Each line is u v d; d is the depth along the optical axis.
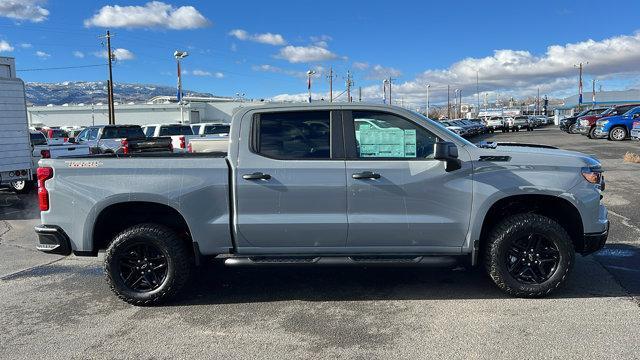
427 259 4.93
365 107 4.97
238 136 4.96
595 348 3.93
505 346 4.00
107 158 5.04
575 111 82.19
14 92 12.29
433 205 4.86
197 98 87.56
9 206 11.99
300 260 4.99
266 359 3.92
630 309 4.68
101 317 4.86
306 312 4.86
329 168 4.86
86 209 4.99
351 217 4.87
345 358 3.89
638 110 26.42
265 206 4.89
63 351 4.14
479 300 5.01
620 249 6.67
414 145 4.95
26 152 12.62
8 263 6.91
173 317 4.82
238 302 5.17
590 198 4.90
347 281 5.73
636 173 13.55
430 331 4.33
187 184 4.90
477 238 4.90
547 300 4.95
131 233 5.00
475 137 41.78
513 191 4.84
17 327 4.65
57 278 6.17
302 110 4.99
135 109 73.69
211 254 5.04
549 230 4.85
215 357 3.97
